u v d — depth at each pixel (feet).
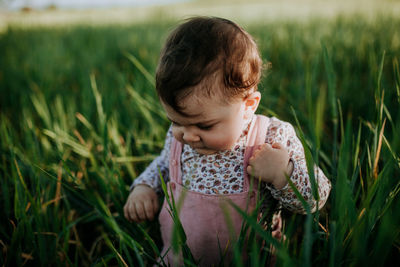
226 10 41.65
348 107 6.57
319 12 25.82
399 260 3.48
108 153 5.14
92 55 13.52
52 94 9.25
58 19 37.58
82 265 4.30
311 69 8.00
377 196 2.92
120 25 23.71
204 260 3.91
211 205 3.77
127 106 7.77
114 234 4.37
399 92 4.08
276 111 6.80
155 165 4.64
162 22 23.43
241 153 3.76
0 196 5.18
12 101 8.89
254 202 3.74
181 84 3.09
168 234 4.12
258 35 13.26
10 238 4.21
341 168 2.89
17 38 18.34
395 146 2.90
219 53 3.14
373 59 5.45
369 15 16.28
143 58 11.30
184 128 3.35
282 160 3.55
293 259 2.72
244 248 3.70
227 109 3.23
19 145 6.08
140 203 4.34
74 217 5.02
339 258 2.82
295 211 3.83
